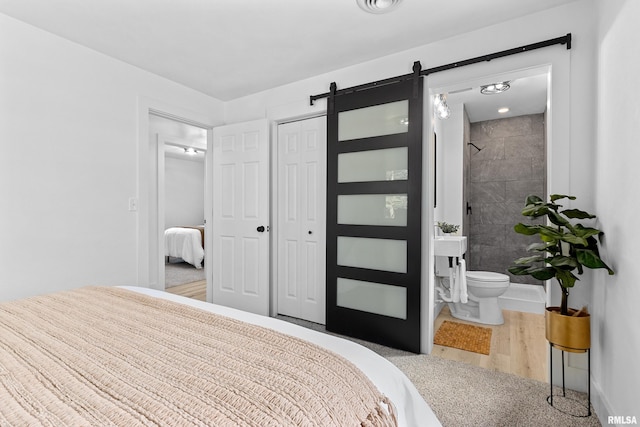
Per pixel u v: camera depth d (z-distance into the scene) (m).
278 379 0.74
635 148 1.24
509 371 2.06
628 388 1.30
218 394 0.69
